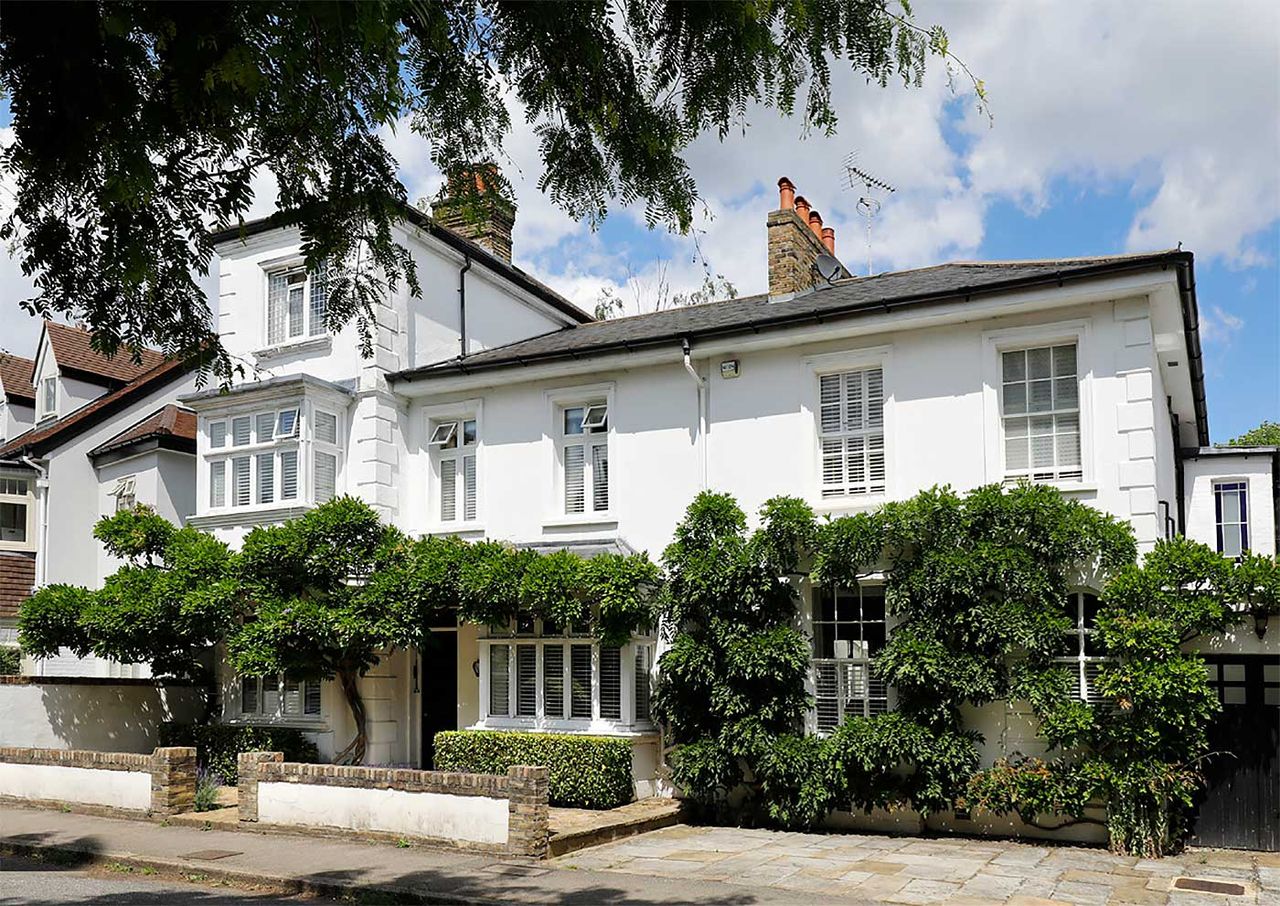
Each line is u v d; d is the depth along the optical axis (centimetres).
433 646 1758
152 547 1705
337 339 1778
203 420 1838
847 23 669
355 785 1259
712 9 652
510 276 2041
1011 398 1375
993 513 1272
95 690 1777
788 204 1766
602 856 1170
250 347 1861
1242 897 972
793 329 1462
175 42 562
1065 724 1188
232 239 1864
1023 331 1356
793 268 1756
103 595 1638
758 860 1146
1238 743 1214
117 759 1430
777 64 688
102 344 729
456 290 1930
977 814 1297
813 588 1439
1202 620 1177
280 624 1494
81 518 2211
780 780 1338
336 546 1575
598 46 679
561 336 2002
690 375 1579
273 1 533
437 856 1156
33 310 720
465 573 1477
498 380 1694
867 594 1412
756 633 1377
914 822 1315
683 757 1405
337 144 713
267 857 1148
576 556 1477
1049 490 1270
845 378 1489
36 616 1664
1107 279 1267
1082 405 1316
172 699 1891
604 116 710
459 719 1642
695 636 1441
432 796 1209
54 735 1711
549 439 1675
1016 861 1138
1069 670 1246
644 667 1536
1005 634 1223
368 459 1728
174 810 1375
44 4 549
